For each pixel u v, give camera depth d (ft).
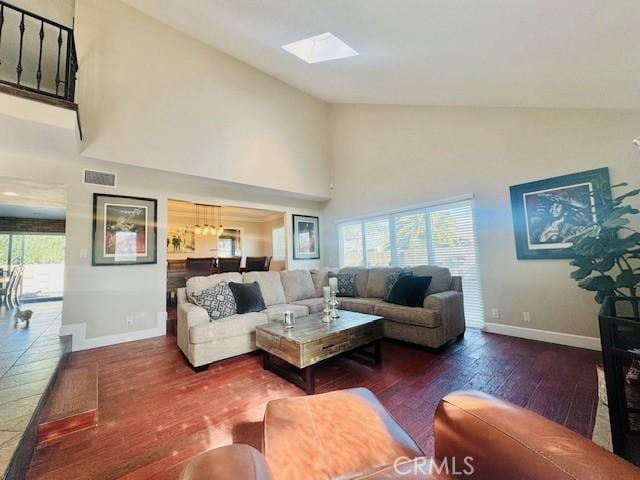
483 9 5.75
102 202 12.09
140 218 13.08
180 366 9.14
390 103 15.62
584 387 6.72
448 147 13.46
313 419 3.48
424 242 14.55
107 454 5.04
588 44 6.02
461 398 2.94
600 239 7.49
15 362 8.05
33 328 12.26
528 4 5.29
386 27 7.45
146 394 7.22
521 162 11.00
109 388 7.57
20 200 14.87
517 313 11.08
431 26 6.85
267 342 8.25
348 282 14.53
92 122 11.07
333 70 12.26
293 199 19.93
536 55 7.00
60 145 9.75
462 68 8.80
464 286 12.82
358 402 3.89
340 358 9.36
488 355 9.18
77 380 7.71
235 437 5.46
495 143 11.78
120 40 11.93
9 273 20.21
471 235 12.60
